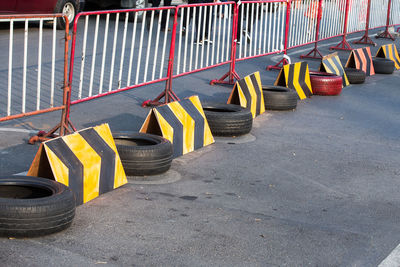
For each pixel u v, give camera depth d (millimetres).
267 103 10211
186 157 7414
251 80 9664
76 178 5527
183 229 5191
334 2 17250
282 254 4809
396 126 9961
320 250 4930
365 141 8805
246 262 4625
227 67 13859
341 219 5672
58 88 10477
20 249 4574
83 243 4773
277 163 7402
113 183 6039
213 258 4660
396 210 6023
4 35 15195
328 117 10188
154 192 6094
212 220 5438
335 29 17656
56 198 4859
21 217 4676
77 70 11969
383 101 11961
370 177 7082
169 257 4629
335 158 7793
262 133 8820
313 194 6359
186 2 21234
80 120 8703
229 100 9250
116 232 5035
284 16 14156
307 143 8453
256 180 6711
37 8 16078
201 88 11516
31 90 10172
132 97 10367
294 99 10344
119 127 8492
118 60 13227
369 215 5828
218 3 10914
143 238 4949
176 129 7355
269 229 5305
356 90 12812
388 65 15055
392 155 8133
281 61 13961
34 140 7418
